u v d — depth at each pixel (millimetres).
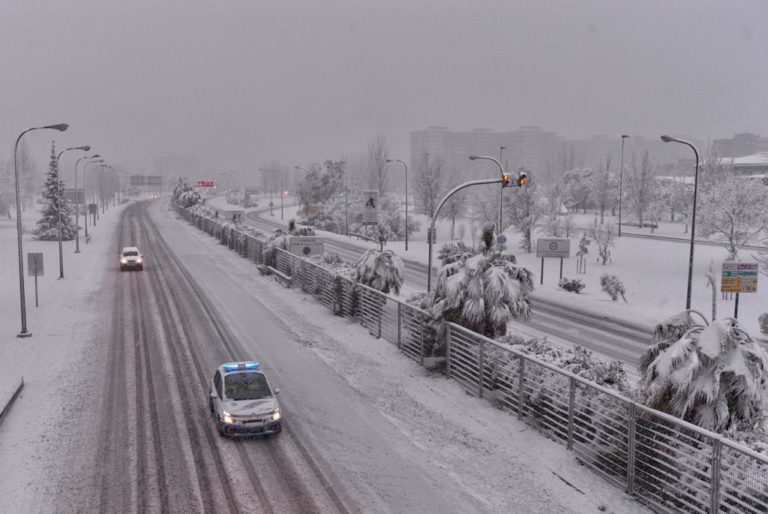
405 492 13047
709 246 65250
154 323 28906
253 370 17609
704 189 61531
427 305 22703
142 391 19375
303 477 13703
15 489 13094
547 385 15852
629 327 30453
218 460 14516
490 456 14781
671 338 12938
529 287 20297
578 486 13234
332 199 105312
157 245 65312
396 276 29094
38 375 21000
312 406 18281
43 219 73125
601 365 16047
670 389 12094
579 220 97250
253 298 35625
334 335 27000
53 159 73188
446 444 15516
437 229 88625
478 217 83312
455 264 20875
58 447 15188
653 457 12461
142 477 13641
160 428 16422
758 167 102938
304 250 41656
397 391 19594
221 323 29062
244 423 15555
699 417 11719
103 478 13586
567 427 14977
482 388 18594
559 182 81625
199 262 51938
